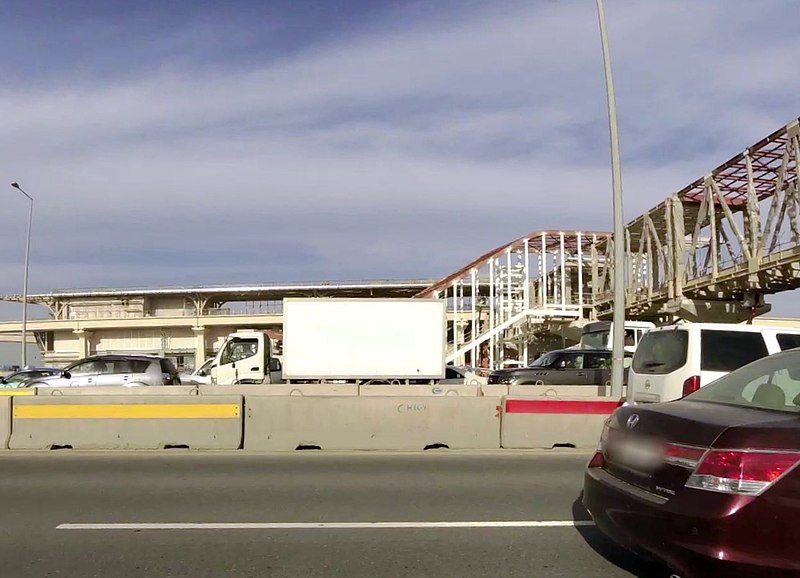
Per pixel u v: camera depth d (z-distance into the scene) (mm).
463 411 11562
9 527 6488
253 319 71000
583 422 11633
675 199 40156
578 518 6785
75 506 7332
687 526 3924
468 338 57625
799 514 3703
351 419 11438
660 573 5164
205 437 11359
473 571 5230
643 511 4270
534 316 45156
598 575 5129
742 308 38906
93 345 74812
